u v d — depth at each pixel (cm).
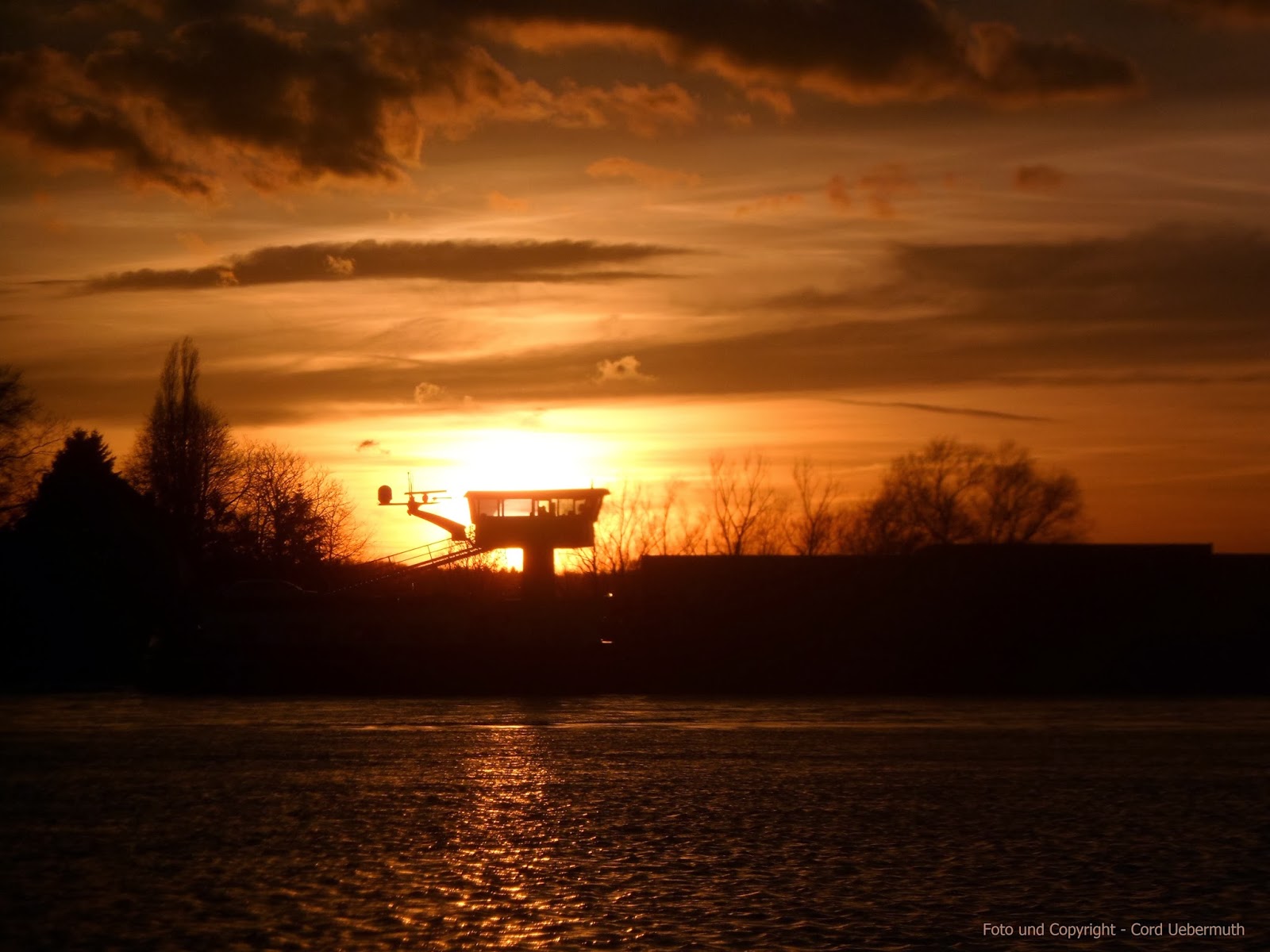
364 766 5172
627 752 5719
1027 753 5744
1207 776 4928
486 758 5506
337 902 2792
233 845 3431
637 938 2527
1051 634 10575
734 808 4091
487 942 2491
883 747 5934
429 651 10056
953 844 3462
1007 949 2473
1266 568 10675
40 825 3738
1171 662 10512
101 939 2514
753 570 10725
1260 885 2973
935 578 10662
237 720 7475
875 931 2580
